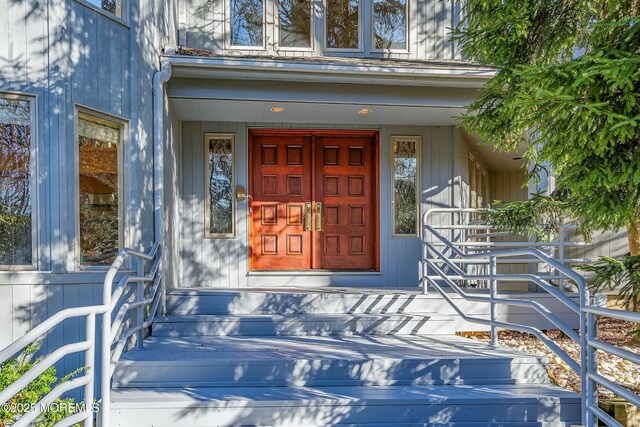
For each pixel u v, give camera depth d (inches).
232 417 128.8
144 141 187.5
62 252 157.6
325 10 268.1
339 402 130.6
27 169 157.4
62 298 157.5
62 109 159.0
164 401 128.3
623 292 145.5
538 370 151.6
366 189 273.4
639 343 222.5
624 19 105.6
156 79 193.9
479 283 273.4
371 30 270.4
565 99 105.7
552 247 220.8
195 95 209.8
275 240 266.7
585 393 119.7
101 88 172.4
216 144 258.2
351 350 161.8
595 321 118.1
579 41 175.5
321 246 268.7
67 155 160.1
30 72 156.0
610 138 108.5
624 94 103.4
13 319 149.9
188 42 259.8
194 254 253.0
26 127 157.6
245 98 212.1
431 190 266.2
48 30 157.9
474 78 211.0
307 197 269.4
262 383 144.0
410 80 212.1
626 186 126.5
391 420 131.2
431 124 263.4
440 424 131.2
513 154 341.7
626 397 101.5
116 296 126.6
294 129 261.9
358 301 204.1
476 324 204.5
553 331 247.8
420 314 198.4
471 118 183.5
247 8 265.9
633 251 199.0
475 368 150.0
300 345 169.8
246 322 189.2
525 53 168.4
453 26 277.6
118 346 137.5
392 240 263.6
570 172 123.7
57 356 94.7
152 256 178.5
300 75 205.3
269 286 254.8
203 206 254.5
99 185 173.8
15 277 150.7
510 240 335.6
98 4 173.3
